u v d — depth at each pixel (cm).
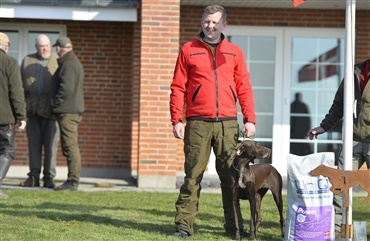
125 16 1662
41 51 1559
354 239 885
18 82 1313
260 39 1811
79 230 1002
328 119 1015
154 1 1586
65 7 1653
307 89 1820
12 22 1817
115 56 1836
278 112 1816
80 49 1831
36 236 948
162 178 1591
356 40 1792
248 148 922
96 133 1834
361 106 978
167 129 1594
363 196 1500
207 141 957
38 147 1573
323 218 878
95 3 1644
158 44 1589
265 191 995
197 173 962
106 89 1836
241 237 966
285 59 1811
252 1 1717
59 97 1502
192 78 958
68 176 1520
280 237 985
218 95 951
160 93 1591
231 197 967
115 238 945
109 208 1226
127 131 1841
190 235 967
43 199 1325
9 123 1320
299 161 885
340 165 984
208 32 950
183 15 1781
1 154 1328
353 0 894
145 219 1120
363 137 978
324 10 1809
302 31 1812
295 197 885
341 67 1820
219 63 955
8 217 1094
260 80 1814
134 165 1741
